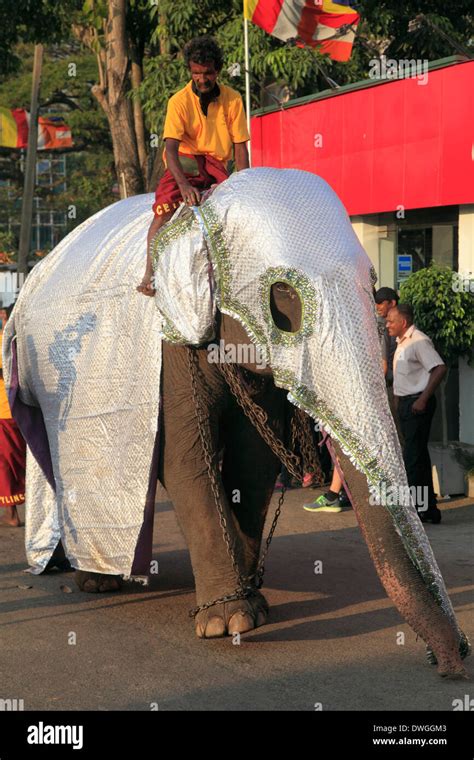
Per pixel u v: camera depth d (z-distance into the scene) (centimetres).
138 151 1596
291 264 505
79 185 3222
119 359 594
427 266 1141
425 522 895
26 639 581
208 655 543
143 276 579
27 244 2053
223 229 531
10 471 906
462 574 716
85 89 3081
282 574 723
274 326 510
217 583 560
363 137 1166
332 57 1291
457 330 999
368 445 479
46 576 739
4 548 836
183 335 543
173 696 484
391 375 934
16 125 2383
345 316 494
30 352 693
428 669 512
